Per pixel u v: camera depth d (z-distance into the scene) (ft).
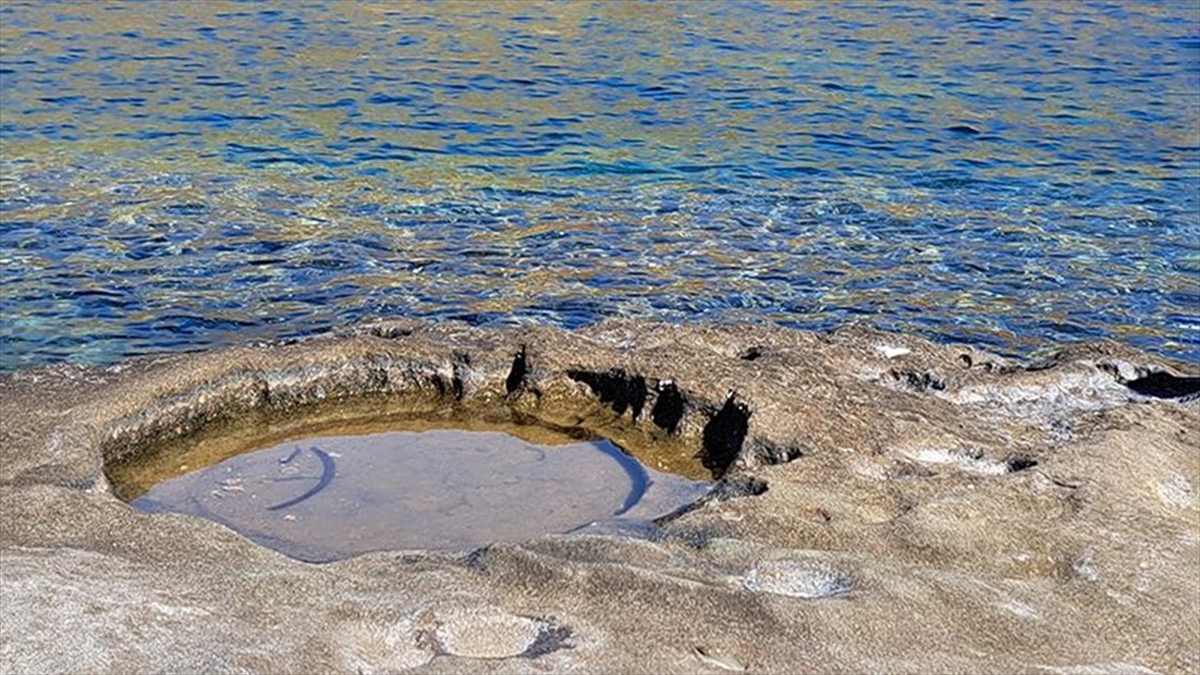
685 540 43.98
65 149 101.40
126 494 50.65
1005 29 163.94
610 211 89.61
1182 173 102.58
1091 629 39.47
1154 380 60.90
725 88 129.49
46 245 79.87
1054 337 71.26
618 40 151.64
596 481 52.60
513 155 103.50
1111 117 121.29
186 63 135.33
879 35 158.40
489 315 71.92
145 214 85.97
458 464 53.78
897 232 86.48
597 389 58.75
